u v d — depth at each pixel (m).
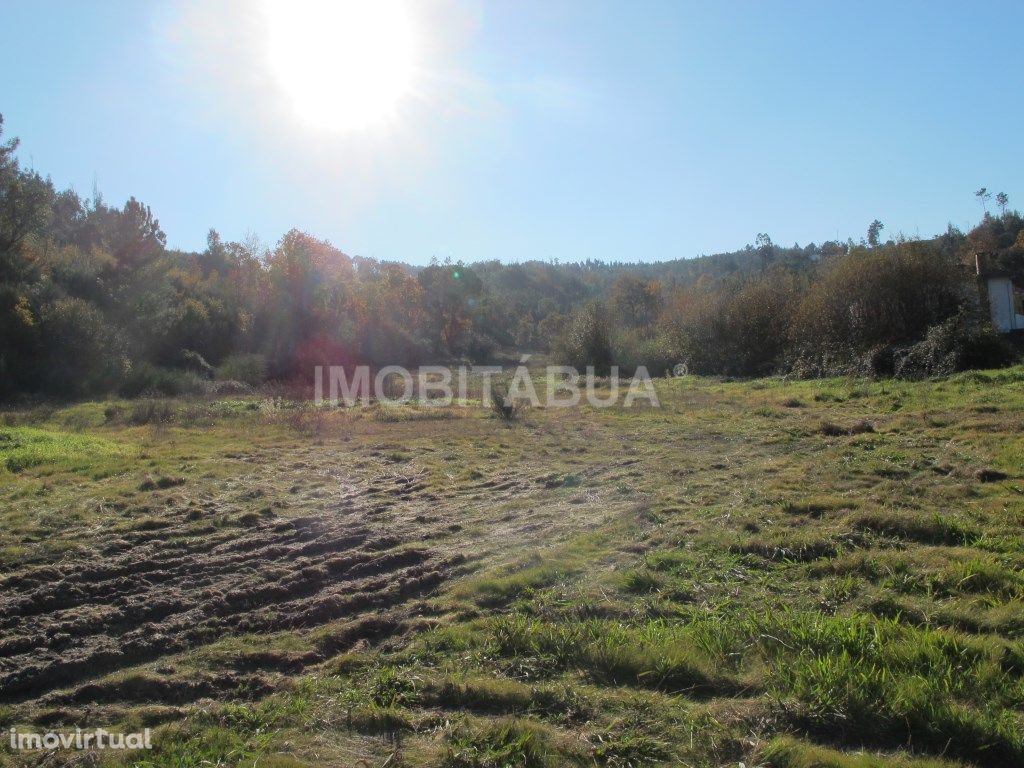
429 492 8.84
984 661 3.80
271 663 4.38
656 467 9.56
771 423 13.18
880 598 4.66
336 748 3.42
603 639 4.24
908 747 3.24
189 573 6.00
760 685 3.77
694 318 28.11
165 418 16.80
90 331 25.91
